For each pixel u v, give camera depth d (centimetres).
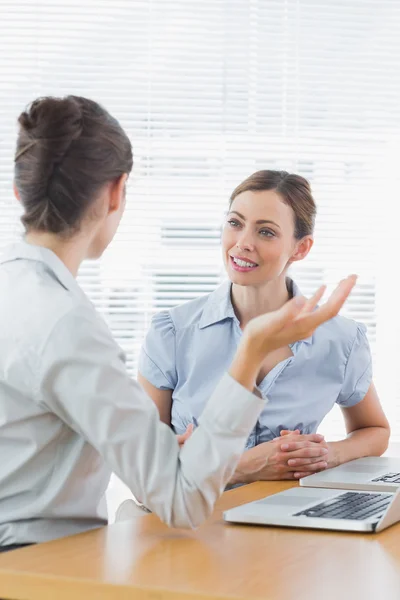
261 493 179
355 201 344
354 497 164
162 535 134
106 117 138
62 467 133
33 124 134
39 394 125
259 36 342
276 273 221
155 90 339
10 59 333
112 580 109
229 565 118
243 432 126
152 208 339
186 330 231
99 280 337
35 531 133
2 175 335
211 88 340
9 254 137
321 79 345
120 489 305
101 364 123
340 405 245
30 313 126
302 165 343
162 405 232
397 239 344
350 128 346
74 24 338
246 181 226
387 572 116
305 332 122
